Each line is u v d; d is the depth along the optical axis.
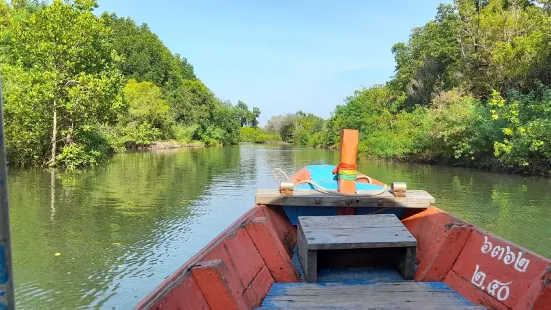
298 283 3.17
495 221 9.43
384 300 2.85
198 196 12.44
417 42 39.34
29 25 18.50
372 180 5.96
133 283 5.75
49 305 5.09
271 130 89.50
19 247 7.29
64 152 18.64
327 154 38.03
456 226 3.26
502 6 26.17
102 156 23.39
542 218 9.68
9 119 18.09
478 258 3.01
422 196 4.44
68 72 19.41
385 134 30.28
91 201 11.43
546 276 2.19
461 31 26.27
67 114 19.38
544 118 16.41
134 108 39.59
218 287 2.28
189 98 54.81
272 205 4.52
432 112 24.95
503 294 2.62
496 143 17.34
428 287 3.08
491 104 18.89
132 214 9.89
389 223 3.55
